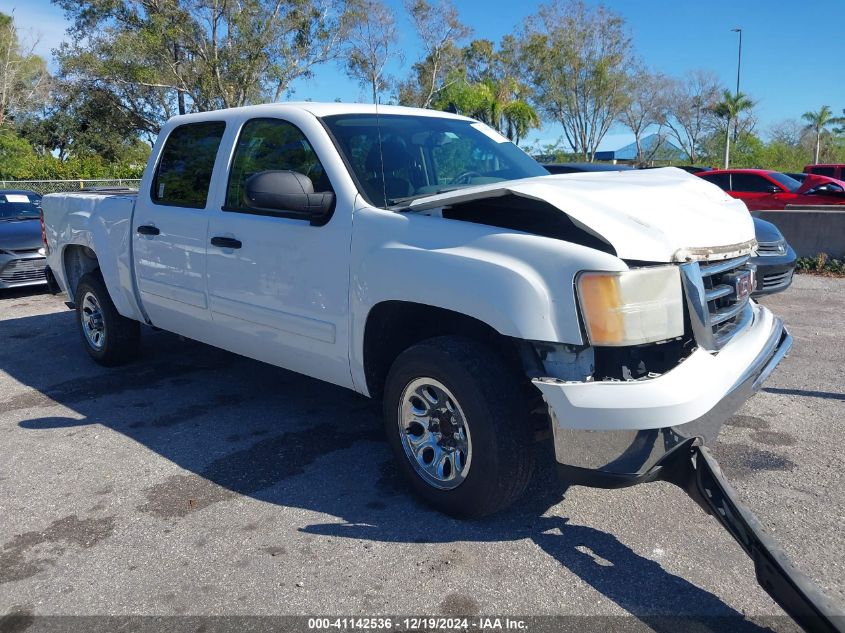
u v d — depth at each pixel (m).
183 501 3.78
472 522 3.48
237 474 4.08
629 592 2.92
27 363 6.52
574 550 3.22
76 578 3.11
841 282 10.06
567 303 2.93
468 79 44.78
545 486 3.84
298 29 31.84
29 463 4.30
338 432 4.68
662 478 3.07
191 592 2.98
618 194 3.31
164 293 5.11
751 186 15.91
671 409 2.81
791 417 4.76
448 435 3.42
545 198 3.09
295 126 4.18
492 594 2.92
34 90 47.34
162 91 33.94
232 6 31.11
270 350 4.37
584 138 45.94
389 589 2.96
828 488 3.75
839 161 56.06
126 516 3.63
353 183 3.83
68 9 31.00
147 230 5.14
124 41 30.69
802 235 11.11
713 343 3.15
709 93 49.25
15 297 10.11
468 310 3.15
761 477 3.89
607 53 44.22
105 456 4.38
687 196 3.55
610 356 2.98
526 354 3.07
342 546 3.29
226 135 4.66
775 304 8.59
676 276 3.03
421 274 3.32
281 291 4.12
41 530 3.52
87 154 39.16
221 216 4.50
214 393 5.52
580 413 2.87
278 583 3.03
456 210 3.55
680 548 3.23
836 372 5.73
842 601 2.81
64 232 6.38
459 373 3.20
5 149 38.38
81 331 6.40
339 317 3.80
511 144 5.04
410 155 4.21
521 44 44.84
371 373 3.81
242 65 31.03
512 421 3.16
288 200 3.69
